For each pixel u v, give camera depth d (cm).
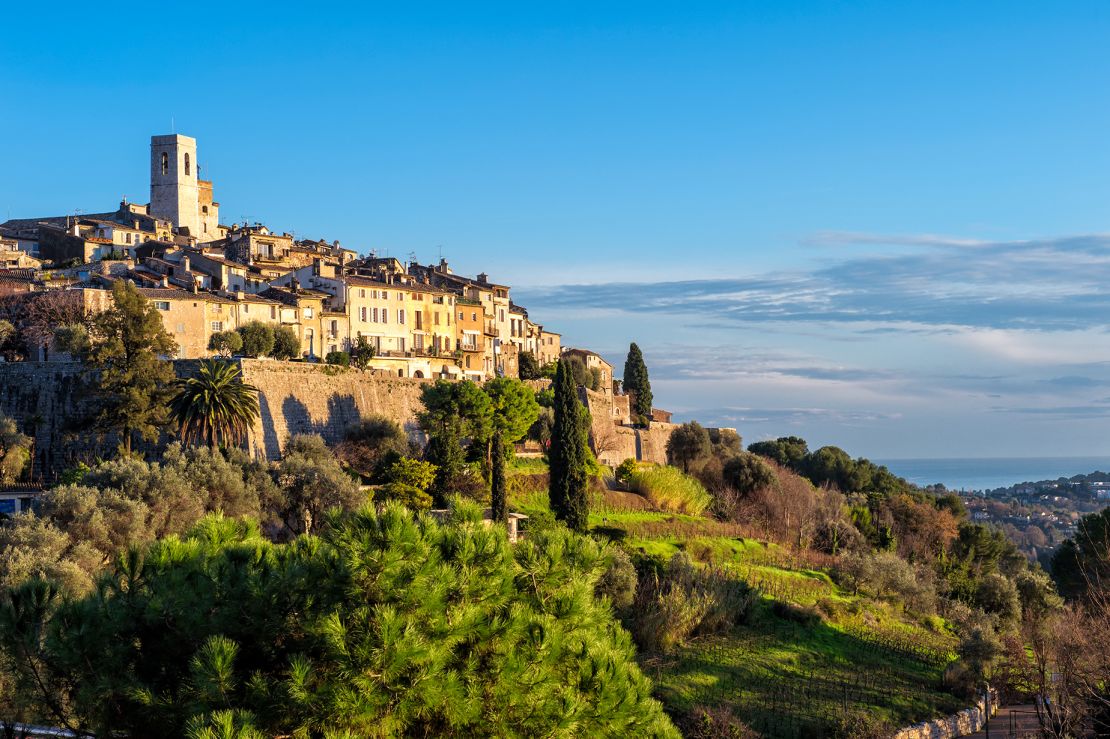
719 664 7256
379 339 14200
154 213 19388
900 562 10750
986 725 6769
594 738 2522
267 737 2306
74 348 10412
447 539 2561
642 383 18350
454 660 2445
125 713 2398
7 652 2425
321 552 2505
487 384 11744
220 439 9531
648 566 8569
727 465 14038
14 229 17812
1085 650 5638
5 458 9069
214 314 12144
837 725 6362
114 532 6359
